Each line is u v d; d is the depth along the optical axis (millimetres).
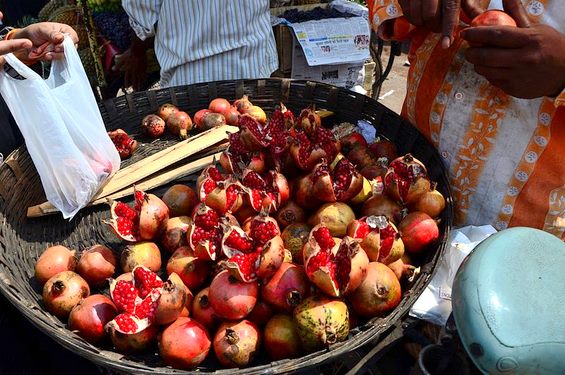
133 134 2260
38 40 1821
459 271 1120
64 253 1564
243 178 1707
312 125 1846
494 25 1281
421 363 1137
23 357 1764
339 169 1661
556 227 1604
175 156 2020
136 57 3152
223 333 1305
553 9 1373
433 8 1308
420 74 1733
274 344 1312
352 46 3172
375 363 1351
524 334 979
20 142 2197
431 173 1756
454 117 1646
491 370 1000
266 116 2318
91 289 1570
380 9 1579
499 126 1550
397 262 1483
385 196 1662
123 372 1217
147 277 1428
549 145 1493
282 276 1346
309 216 1700
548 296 1021
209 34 2592
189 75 2660
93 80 3443
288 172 1813
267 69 2795
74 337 1283
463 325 1038
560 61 1225
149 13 2623
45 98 1646
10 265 1534
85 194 1812
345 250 1311
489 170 1623
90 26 3143
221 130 2131
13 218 1745
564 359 969
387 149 1894
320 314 1242
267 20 2791
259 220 1461
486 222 1714
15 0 3695
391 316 1278
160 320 1324
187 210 1742
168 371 1176
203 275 1503
